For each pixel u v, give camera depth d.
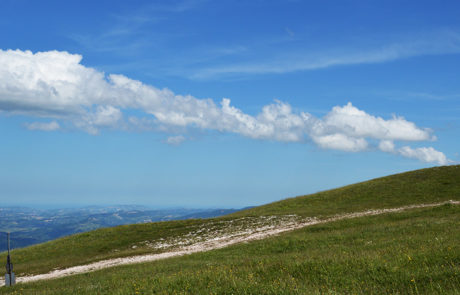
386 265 13.49
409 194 53.06
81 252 45.34
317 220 43.72
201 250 35.16
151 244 44.69
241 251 29.95
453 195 48.88
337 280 12.80
